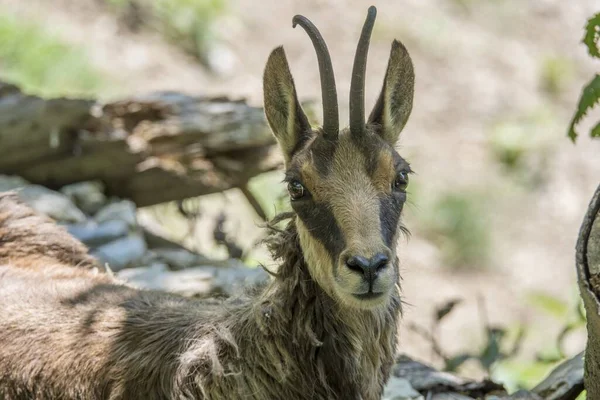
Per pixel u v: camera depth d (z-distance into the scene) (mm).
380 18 25844
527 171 23594
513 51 27094
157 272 10484
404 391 8430
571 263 21312
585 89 7668
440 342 17297
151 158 12031
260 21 24031
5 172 12078
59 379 7469
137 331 7441
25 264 8781
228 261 11250
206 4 23203
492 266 21031
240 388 6977
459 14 27844
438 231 21547
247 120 12117
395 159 6949
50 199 11500
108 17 21672
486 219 22031
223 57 22281
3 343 7723
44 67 19156
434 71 25375
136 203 12461
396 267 7008
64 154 11961
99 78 19562
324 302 6938
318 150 6910
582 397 8938
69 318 7742
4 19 19797
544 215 22672
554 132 24547
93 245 11031
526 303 19547
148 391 7184
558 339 10625
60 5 21391
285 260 7078
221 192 12336
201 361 7016
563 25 28859
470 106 24719
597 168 24219
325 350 6977
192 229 13172
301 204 6879
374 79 23500
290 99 7246
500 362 10570
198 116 12070
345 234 6613
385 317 7086
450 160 23156
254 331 7016
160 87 20375
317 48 6859
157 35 21938
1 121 11633
